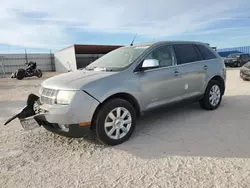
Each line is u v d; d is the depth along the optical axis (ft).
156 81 12.23
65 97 9.75
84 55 109.19
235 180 7.42
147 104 12.05
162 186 7.29
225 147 9.99
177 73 13.33
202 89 15.31
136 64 11.71
